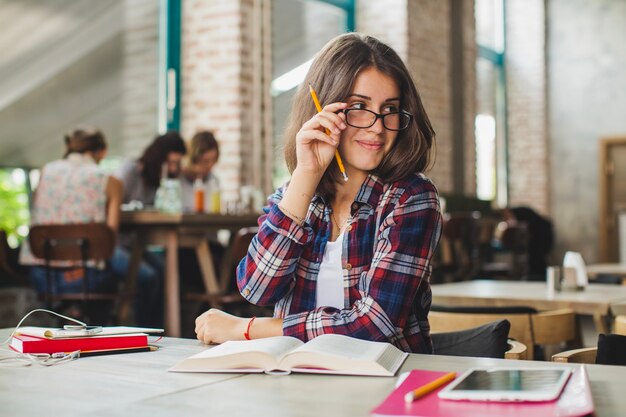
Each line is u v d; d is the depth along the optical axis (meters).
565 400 0.95
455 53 9.85
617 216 11.41
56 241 4.38
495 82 11.80
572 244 11.65
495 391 0.98
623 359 1.69
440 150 9.46
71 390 1.11
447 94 9.62
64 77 6.35
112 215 4.55
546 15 11.80
